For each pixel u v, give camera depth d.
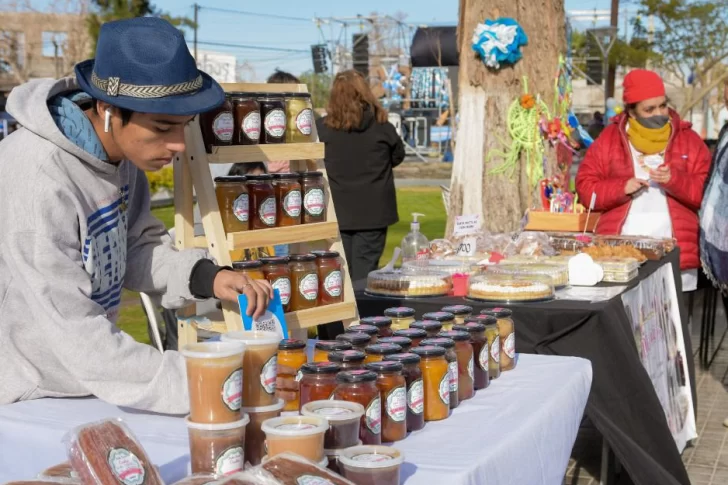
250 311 2.34
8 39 31.27
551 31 6.45
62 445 2.02
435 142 37.44
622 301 3.74
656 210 5.27
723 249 4.90
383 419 2.00
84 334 2.05
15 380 2.24
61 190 2.11
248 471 1.58
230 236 2.59
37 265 2.06
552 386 2.56
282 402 1.90
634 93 5.25
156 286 2.51
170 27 2.19
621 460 3.21
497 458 1.95
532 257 4.42
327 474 1.57
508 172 6.44
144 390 2.07
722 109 37.28
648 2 34.62
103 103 2.18
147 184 2.61
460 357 2.38
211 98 2.21
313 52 41.75
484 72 6.42
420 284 3.78
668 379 4.51
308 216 2.83
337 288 2.80
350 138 6.30
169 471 1.86
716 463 4.63
